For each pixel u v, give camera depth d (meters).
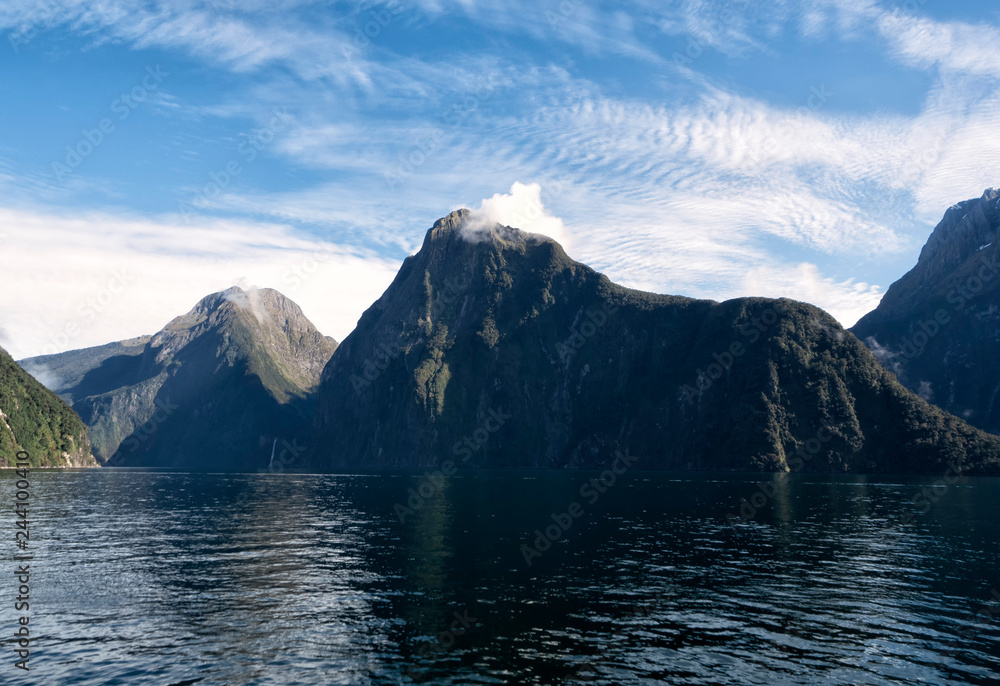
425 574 42.50
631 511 82.62
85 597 36.50
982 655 27.02
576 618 32.16
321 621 31.70
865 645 28.25
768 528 65.31
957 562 46.75
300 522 72.56
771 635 29.53
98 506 93.94
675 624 31.17
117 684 23.97
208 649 27.69
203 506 94.31
